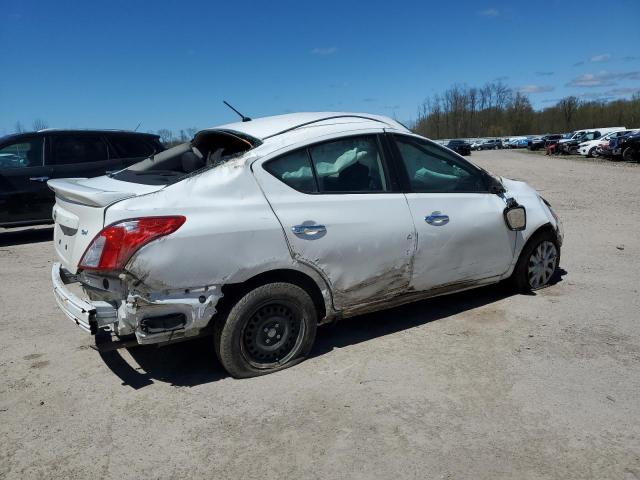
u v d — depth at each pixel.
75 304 3.20
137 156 9.36
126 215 3.16
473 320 4.59
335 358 3.90
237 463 2.74
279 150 3.66
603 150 32.75
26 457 2.81
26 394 3.46
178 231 3.18
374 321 4.63
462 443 2.87
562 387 3.42
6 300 5.39
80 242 3.43
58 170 8.60
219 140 4.36
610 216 10.15
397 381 3.54
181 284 3.21
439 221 4.23
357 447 2.85
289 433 2.98
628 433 2.94
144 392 3.46
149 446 2.89
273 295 3.52
